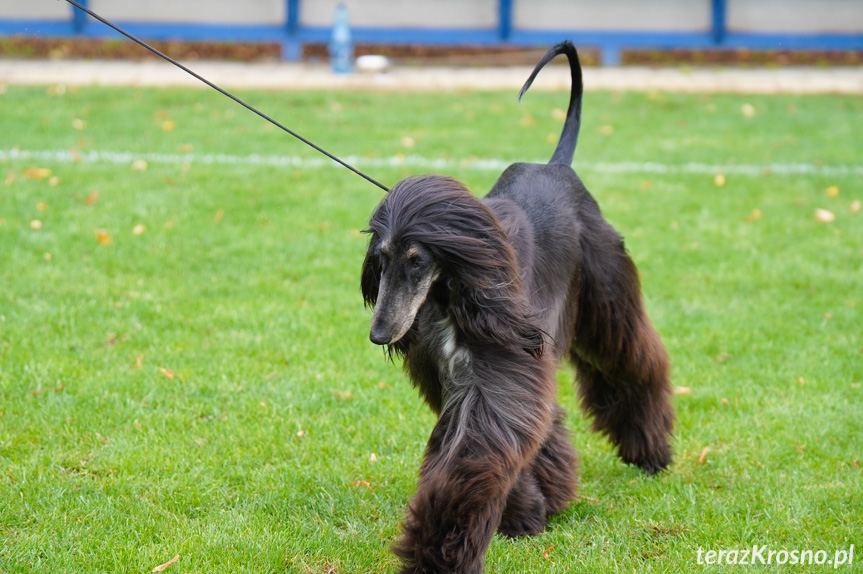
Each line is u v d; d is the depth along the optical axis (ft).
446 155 34.37
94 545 12.84
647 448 15.40
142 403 16.93
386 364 18.81
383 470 15.23
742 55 55.77
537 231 12.91
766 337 20.54
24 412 16.34
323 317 20.93
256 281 22.81
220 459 15.25
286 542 13.06
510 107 42.88
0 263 22.90
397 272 10.41
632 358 14.69
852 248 26.07
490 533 10.93
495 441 10.91
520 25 52.31
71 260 23.50
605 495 14.84
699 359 19.51
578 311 14.16
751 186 31.53
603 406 15.55
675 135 38.52
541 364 11.36
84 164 31.37
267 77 48.29
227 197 28.71
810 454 15.80
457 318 10.87
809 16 51.67
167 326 20.24
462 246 10.37
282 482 14.69
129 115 38.88
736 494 14.65
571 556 12.96
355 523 13.75
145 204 27.61
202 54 53.72
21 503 13.73
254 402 17.17
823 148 36.68
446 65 53.42
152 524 13.34
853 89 47.96
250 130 37.22
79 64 50.19
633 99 44.96
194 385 17.61
